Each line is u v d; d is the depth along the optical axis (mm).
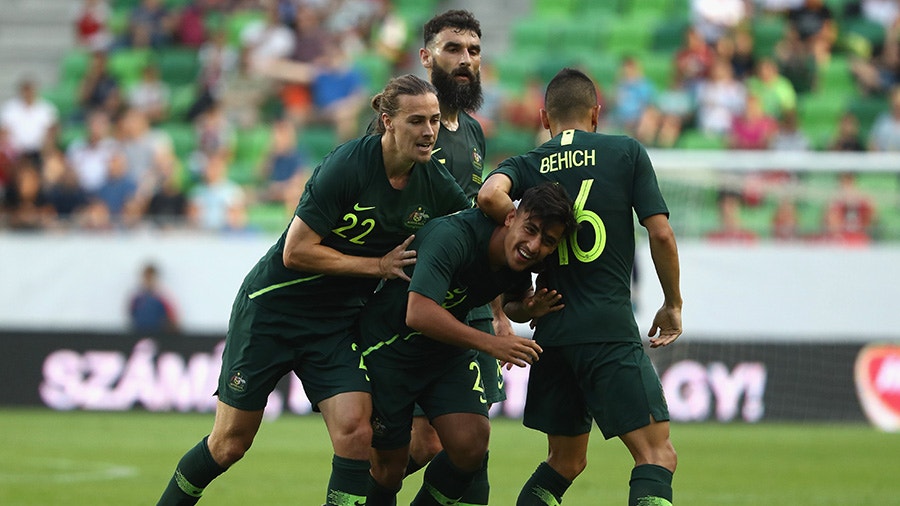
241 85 68062
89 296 56500
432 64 24766
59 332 55344
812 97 65062
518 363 20312
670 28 70750
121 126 61750
